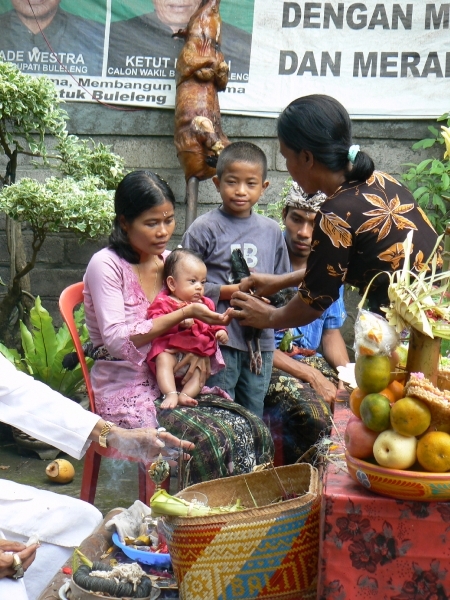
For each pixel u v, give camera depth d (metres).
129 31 5.76
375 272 2.49
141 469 3.03
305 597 1.70
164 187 3.00
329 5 5.61
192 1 5.68
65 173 5.35
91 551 2.02
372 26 5.59
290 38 5.66
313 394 3.38
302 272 2.92
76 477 4.33
